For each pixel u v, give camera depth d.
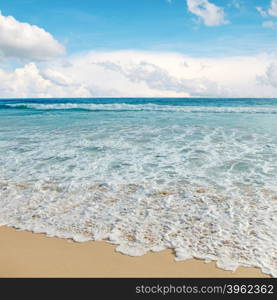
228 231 4.10
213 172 6.90
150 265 3.43
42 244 3.89
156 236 4.02
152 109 27.89
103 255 3.62
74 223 4.45
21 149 9.44
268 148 9.31
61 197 5.49
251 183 6.11
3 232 4.22
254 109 25.70
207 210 4.82
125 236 4.04
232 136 11.62
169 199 5.32
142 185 6.07
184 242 3.85
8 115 21.89
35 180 6.45
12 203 5.23
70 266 3.43
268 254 3.55
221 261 3.46
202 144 10.10
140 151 9.11
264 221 4.39
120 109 28.33
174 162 7.80
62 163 7.79
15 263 3.49
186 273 3.29
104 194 5.61
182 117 19.86
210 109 26.70
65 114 22.98
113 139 11.14
